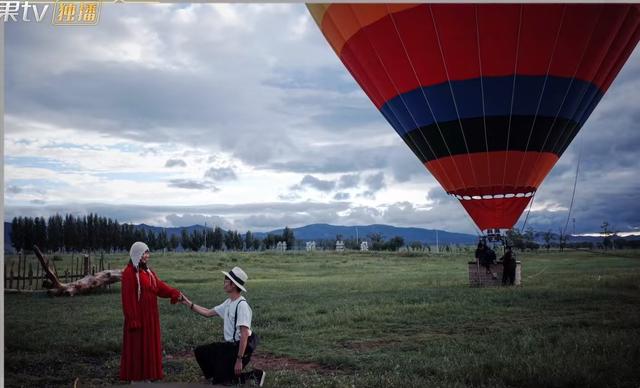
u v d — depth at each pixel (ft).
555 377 23.07
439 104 53.72
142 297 23.95
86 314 44.01
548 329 34.55
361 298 53.26
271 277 93.15
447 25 49.98
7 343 31.65
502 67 50.88
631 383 23.06
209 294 59.57
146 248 24.48
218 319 41.42
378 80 56.39
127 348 23.77
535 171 55.93
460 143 54.90
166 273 96.32
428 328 36.63
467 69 51.49
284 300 53.47
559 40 49.65
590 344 28.94
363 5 52.11
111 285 70.64
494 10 48.67
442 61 51.70
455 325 37.29
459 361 26.25
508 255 61.16
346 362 27.43
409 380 23.24
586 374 23.43
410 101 55.16
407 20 50.80
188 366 26.99
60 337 33.60
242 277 22.71
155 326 24.23
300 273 102.42
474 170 55.83
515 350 28.50
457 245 234.79
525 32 49.37
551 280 66.64
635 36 52.42
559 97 52.47
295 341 33.04
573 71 51.44
